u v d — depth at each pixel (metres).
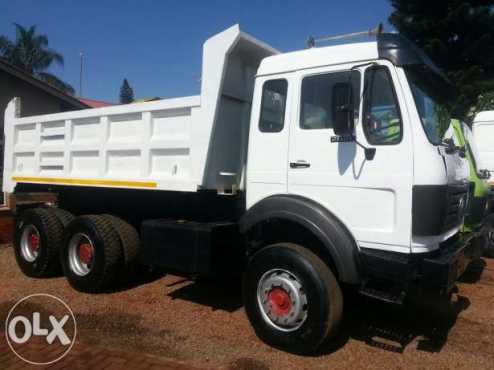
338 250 4.03
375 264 3.94
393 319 5.15
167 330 4.67
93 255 5.70
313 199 4.29
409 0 18.12
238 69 5.14
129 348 4.22
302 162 4.36
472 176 6.04
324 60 4.30
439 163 3.90
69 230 5.99
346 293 5.19
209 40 4.86
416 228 3.80
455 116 5.19
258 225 4.66
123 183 5.69
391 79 3.95
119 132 5.80
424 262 3.85
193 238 4.80
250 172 4.70
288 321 4.16
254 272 4.39
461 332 4.81
